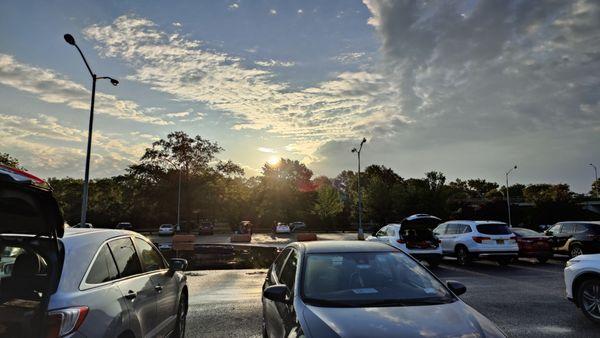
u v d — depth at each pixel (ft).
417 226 49.06
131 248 15.23
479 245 50.42
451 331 10.73
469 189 425.28
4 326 9.60
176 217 210.38
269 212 229.04
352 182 267.80
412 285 13.92
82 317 10.14
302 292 13.34
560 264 54.39
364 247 16.20
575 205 185.78
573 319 23.76
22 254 10.98
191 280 41.01
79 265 11.32
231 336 20.59
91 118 75.77
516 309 26.43
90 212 218.59
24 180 9.05
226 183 224.53
